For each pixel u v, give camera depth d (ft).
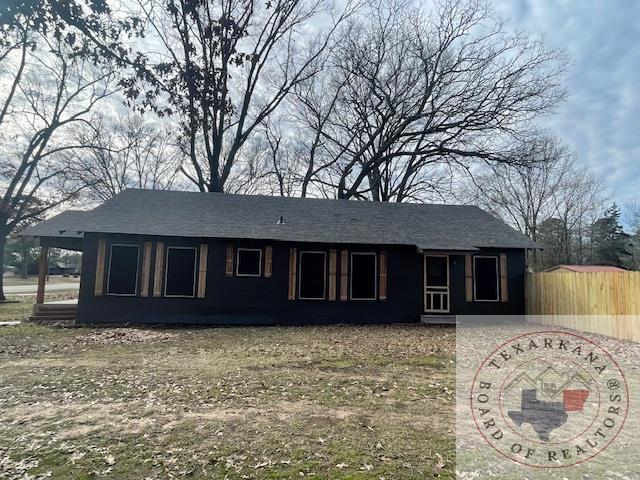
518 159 79.97
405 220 51.47
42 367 23.30
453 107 81.66
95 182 85.46
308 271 45.03
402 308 45.39
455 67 80.38
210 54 20.12
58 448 12.84
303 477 11.04
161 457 12.25
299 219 48.70
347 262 45.44
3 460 12.03
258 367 23.52
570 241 121.90
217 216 47.26
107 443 13.23
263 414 15.88
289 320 44.09
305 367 23.58
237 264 44.06
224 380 20.63
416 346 30.04
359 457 12.18
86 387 19.31
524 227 119.55
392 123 87.45
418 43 82.17
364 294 45.34
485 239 47.83
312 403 17.19
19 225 75.15
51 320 42.88
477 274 47.50
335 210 52.80
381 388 19.29
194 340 32.81
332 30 81.71
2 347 29.07
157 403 17.11
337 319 44.70
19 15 15.19
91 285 41.86
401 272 45.93
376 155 85.10
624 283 32.91
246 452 12.57
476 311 46.78
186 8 18.76
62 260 241.76
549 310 42.55
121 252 42.68
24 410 16.26
